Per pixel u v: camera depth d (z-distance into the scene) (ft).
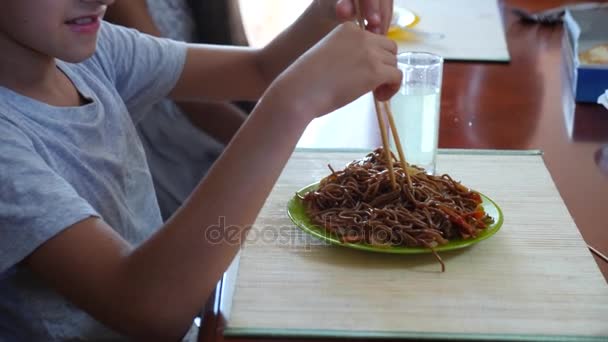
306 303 3.86
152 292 3.82
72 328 4.30
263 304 3.85
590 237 4.30
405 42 6.65
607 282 3.97
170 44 5.25
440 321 3.74
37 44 4.13
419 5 7.59
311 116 3.96
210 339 3.71
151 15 6.54
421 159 4.78
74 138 4.40
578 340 3.65
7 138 4.00
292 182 4.74
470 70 6.20
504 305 3.82
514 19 7.31
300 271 4.05
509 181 4.75
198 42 6.98
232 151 3.92
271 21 13.28
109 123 4.68
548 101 5.74
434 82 4.73
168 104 6.69
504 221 4.39
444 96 5.77
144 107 5.25
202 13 6.87
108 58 5.00
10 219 3.85
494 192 4.64
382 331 3.70
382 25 4.47
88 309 3.89
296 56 5.15
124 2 6.17
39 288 4.25
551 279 3.97
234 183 3.88
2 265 3.88
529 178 4.78
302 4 13.93
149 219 4.85
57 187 3.93
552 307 3.81
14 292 4.24
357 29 4.13
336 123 5.43
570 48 6.07
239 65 5.27
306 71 3.99
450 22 7.13
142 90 5.16
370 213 4.23
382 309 3.82
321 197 4.38
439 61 4.75
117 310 3.83
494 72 6.19
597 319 3.75
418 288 3.93
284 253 4.17
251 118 3.96
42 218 3.85
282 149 3.92
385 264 4.09
